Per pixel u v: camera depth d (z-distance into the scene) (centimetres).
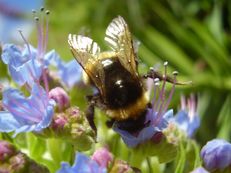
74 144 10
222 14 24
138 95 9
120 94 9
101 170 9
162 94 10
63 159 10
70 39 10
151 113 10
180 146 11
